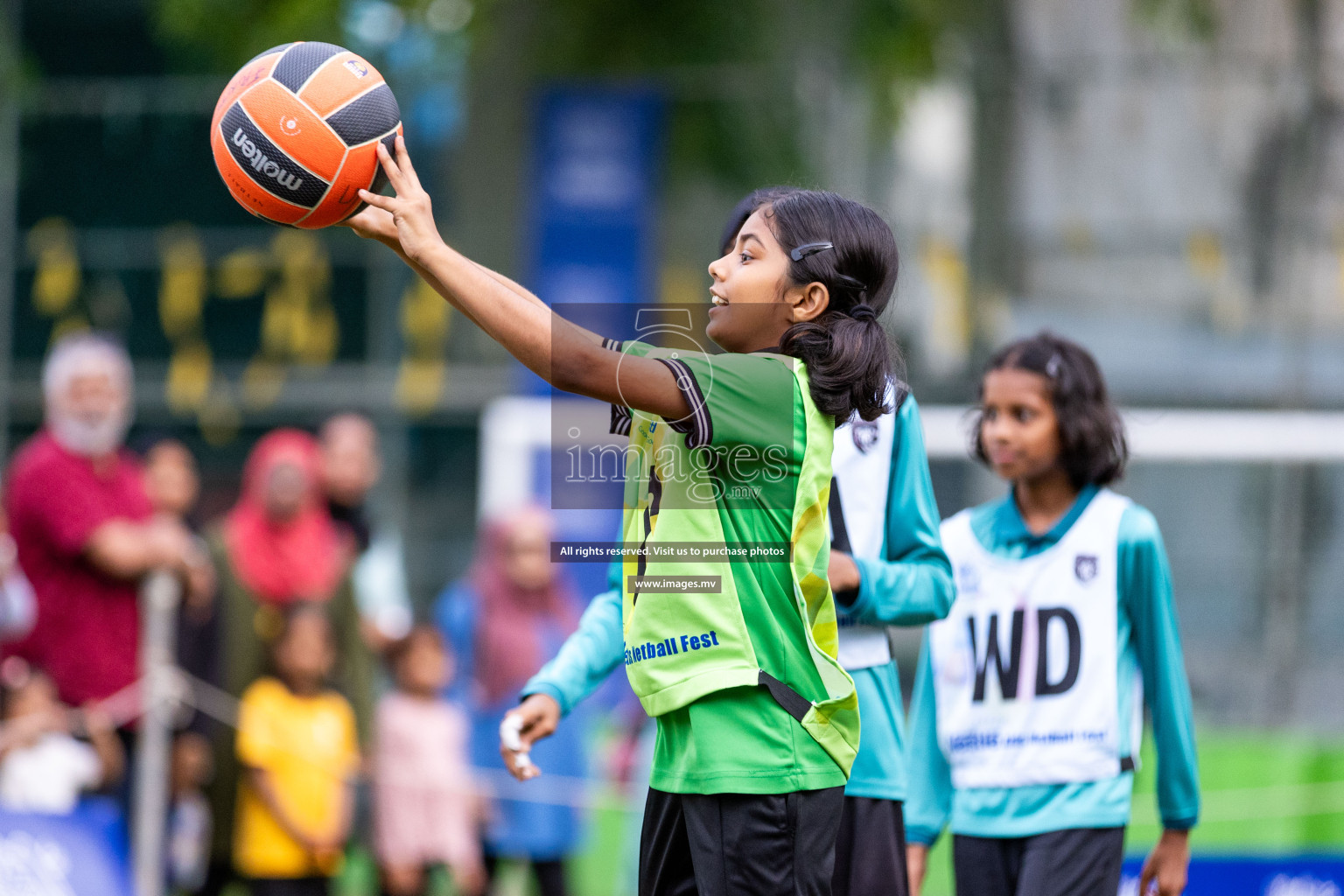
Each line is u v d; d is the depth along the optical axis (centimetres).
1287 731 3170
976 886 1128
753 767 780
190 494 2206
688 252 4191
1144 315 4016
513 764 929
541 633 1909
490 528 1955
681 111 4212
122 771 1758
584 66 4234
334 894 1856
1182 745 1123
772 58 4222
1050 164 4134
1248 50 4084
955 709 1155
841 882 988
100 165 4525
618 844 2506
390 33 4306
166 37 4453
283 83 820
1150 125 4094
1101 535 1138
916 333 3981
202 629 1789
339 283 4300
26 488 1741
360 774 1847
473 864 1864
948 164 4203
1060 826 1098
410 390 4172
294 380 4291
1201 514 3422
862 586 959
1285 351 3912
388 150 834
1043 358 1162
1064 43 4178
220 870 1755
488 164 4272
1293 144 4025
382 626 2222
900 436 1034
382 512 4059
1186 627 3375
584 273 4222
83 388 1773
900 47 4216
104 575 1752
